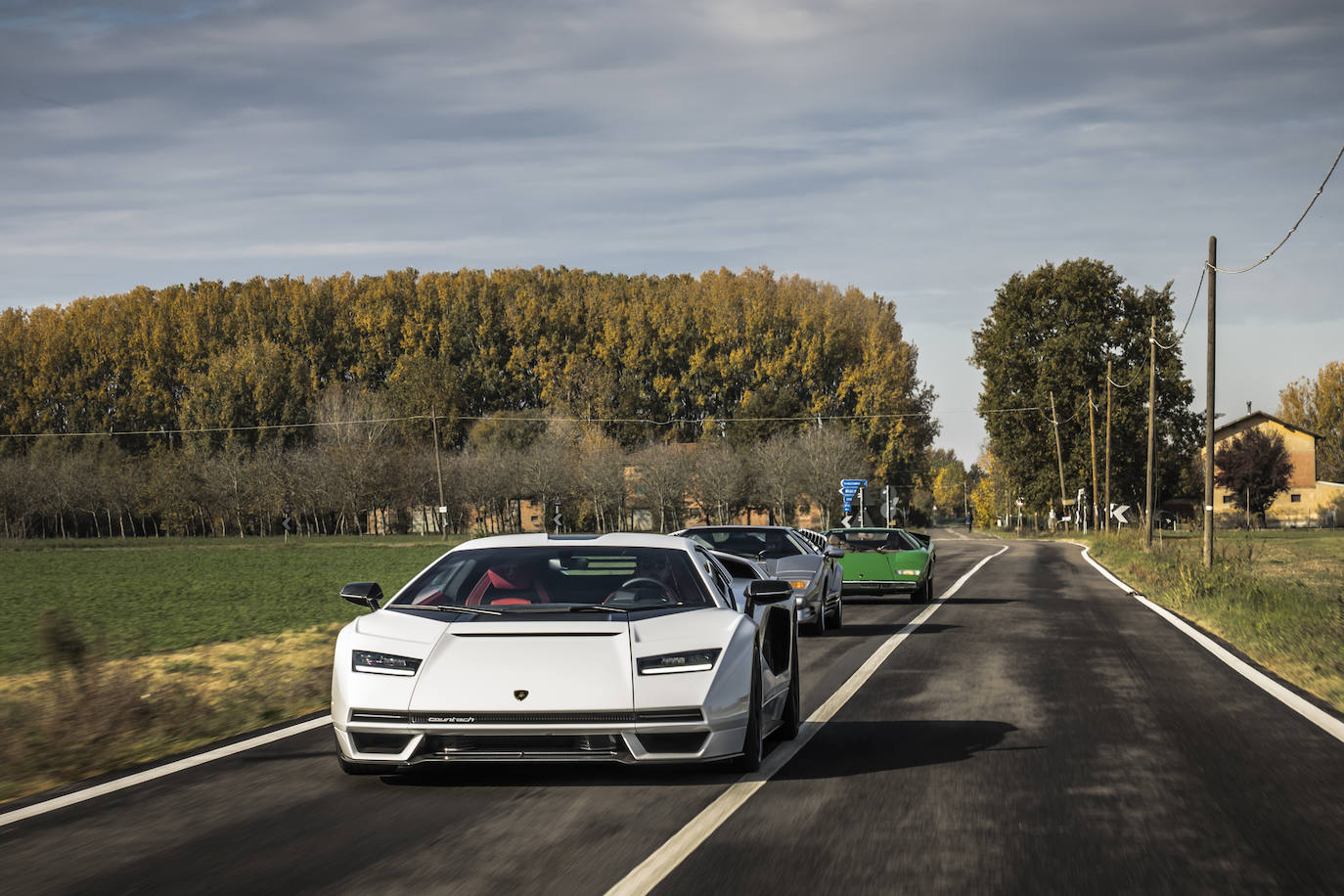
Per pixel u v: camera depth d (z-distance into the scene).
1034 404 82.94
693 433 124.06
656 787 6.74
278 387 117.19
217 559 53.25
